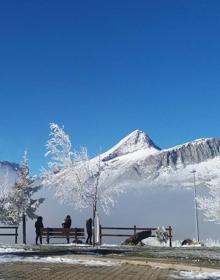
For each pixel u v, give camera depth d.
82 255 21.59
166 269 17.05
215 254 23.62
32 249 26.80
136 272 15.82
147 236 36.56
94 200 32.62
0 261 19.19
